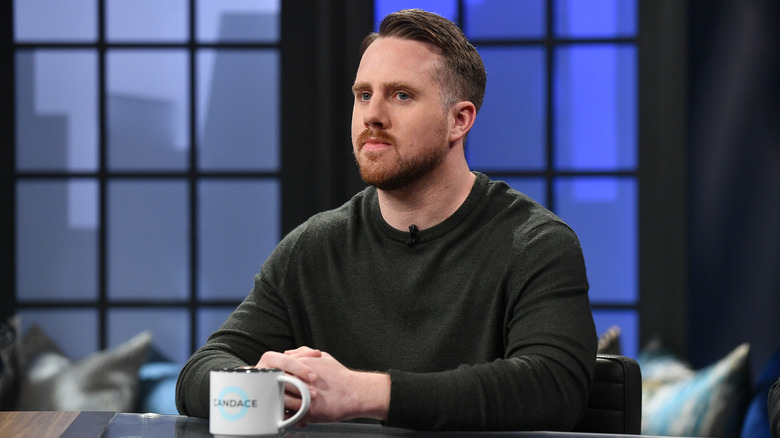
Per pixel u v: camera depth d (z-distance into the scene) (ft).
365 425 12.12
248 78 33.24
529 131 32.60
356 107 15.37
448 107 15.23
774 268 31.40
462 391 12.37
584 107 32.53
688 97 31.89
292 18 33.14
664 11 31.83
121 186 33.14
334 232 16.39
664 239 31.89
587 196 32.50
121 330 33.09
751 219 31.60
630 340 32.19
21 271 33.01
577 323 13.88
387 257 15.79
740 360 27.22
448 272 15.38
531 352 13.47
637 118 32.27
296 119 33.12
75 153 33.09
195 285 33.14
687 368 29.76
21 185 33.04
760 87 31.55
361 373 12.34
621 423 14.42
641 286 32.12
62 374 28.86
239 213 33.24
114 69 33.14
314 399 11.96
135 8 33.09
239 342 15.72
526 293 14.48
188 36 33.22
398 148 14.88
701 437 26.45
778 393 14.29
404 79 14.83
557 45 32.55
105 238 33.09
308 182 33.14
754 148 31.60
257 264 33.22
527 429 12.84
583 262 14.76
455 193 15.58
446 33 15.26
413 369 15.23
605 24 32.45
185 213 33.24
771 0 31.50
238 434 10.96
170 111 33.24
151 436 11.03
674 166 31.65
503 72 32.71
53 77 33.04
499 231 15.34
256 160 33.22
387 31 15.37
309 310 16.02
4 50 32.94
